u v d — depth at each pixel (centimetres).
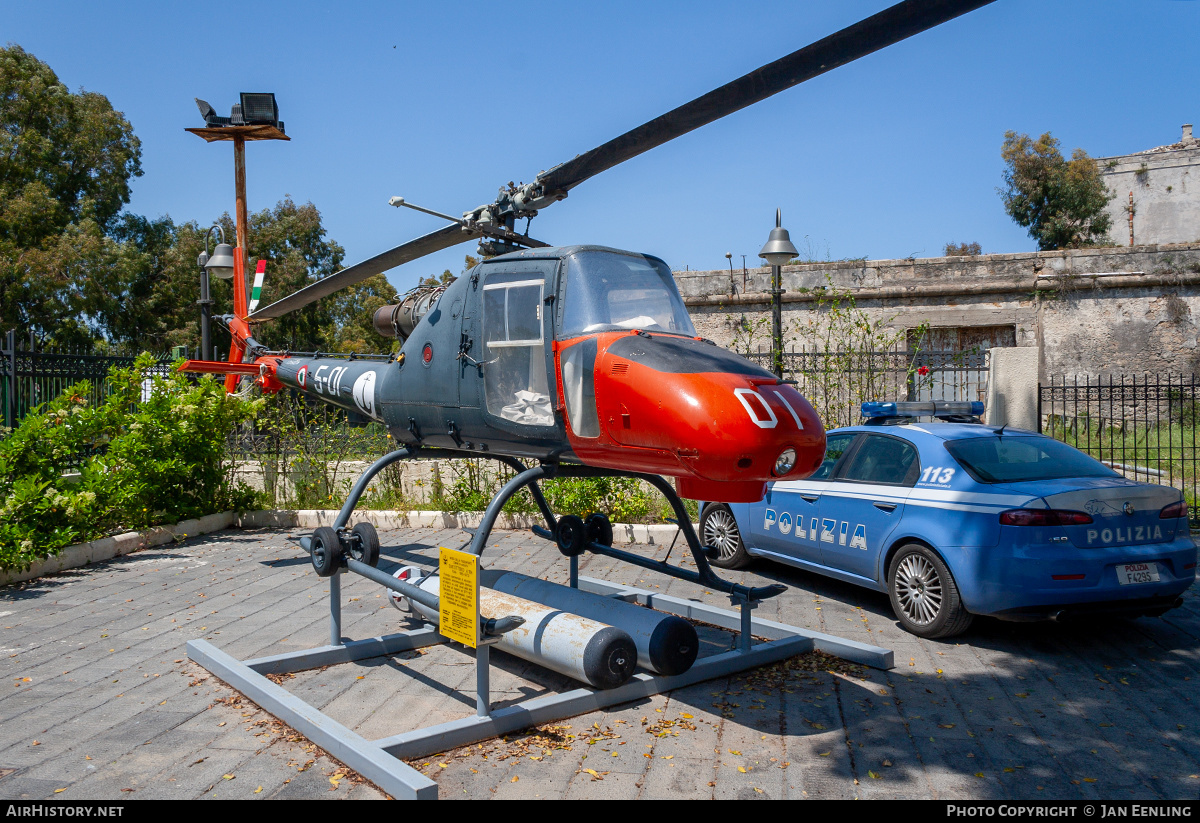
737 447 357
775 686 462
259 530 980
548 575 732
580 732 399
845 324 1507
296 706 407
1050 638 544
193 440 936
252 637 555
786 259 984
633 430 391
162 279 3003
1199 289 1598
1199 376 1592
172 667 496
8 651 527
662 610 614
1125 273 1620
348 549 516
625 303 438
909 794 334
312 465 1059
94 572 756
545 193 472
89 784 344
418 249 550
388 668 499
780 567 762
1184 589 506
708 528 774
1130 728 399
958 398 1537
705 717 418
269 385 829
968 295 1664
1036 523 484
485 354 471
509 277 463
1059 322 1647
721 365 394
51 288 2533
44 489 787
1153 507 505
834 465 646
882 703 434
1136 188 3416
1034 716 415
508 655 525
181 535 900
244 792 335
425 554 814
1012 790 336
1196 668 484
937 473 552
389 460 554
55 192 2834
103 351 2616
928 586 539
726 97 355
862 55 318
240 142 876
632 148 410
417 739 368
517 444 466
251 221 3284
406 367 542
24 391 954
